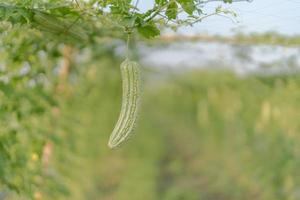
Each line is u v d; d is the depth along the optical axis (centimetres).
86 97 1041
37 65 682
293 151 1209
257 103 1341
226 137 1514
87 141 1134
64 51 907
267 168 1252
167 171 1803
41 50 649
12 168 657
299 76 1197
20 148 673
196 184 1620
